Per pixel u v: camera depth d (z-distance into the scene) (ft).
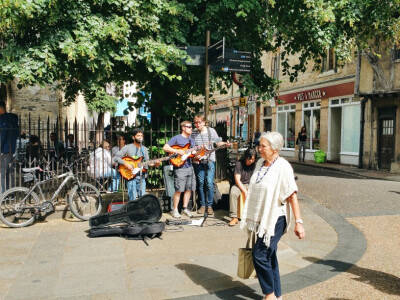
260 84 36.55
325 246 19.11
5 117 25.96
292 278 14.85
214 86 33.68
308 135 79.25
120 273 15.35
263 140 12.42
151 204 21.03
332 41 32.96
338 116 71.82
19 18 21.47
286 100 86.28
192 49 26.43
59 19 23.36
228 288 13.85
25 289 13.79
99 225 20.67
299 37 35.58
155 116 31.71
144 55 24.86
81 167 25.80
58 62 23.80
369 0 32.04
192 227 22.50
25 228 22.29
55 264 16.40
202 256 17.40
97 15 24.02
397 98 54.80
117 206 23.24
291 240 20.16
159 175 28.43
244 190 21.42
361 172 55.31
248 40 32.37
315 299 13.01
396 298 13.08
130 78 31.24
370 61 55.57
